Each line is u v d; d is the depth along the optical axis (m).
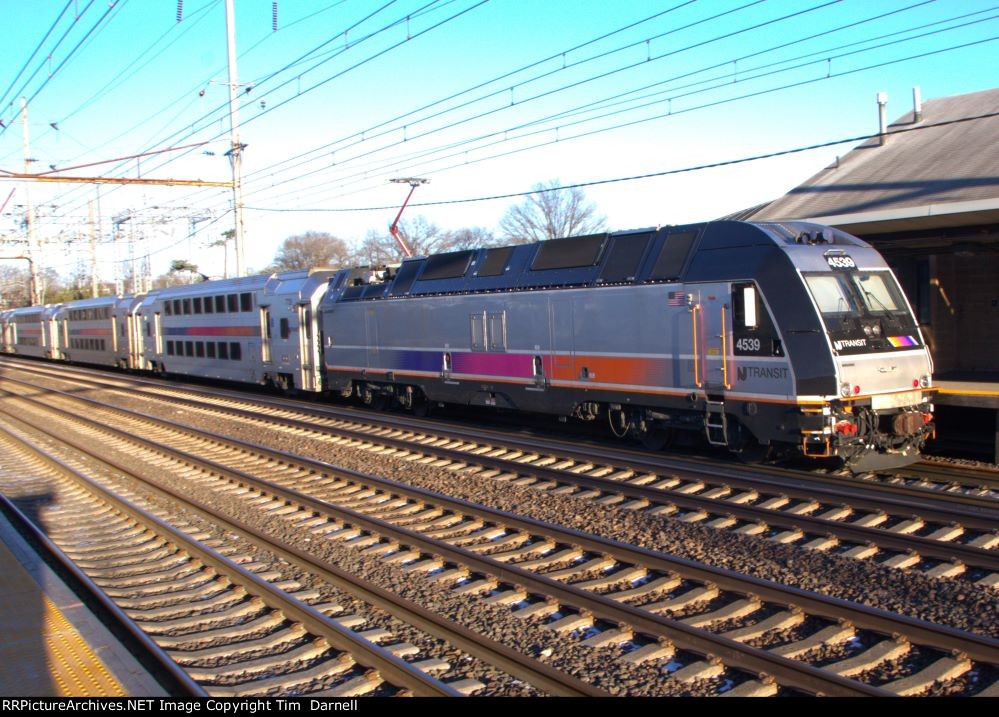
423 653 5.86
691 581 6.95
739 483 9.84
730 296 10.77
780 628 5.98
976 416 12.91
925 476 10.53
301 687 5.34
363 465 12.87
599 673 5.39
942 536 7.77
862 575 6.95
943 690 4.95
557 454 12.30
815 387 9.91
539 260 14.02
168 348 29.73
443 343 15.93
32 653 5.54
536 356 13.84
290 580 7.50
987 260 15.23
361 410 19.39
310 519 9.84
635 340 12.12
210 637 6.29
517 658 5.46
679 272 11.48
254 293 23.48
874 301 10.71
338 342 19.39
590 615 6.27
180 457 13.91
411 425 15.59
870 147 19.70
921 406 10.73
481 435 14.20
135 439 15.88
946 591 6.49
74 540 9.34
